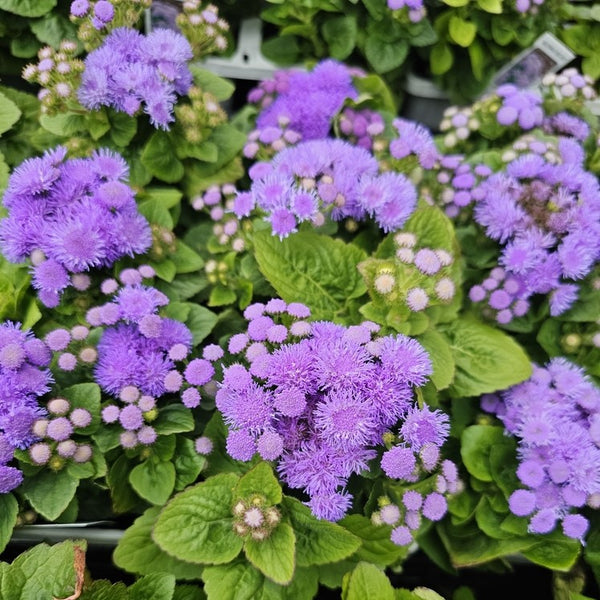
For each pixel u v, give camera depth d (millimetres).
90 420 203
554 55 341
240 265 256
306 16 333
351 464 198
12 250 222
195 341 234
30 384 200
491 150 305
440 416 204
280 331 206
